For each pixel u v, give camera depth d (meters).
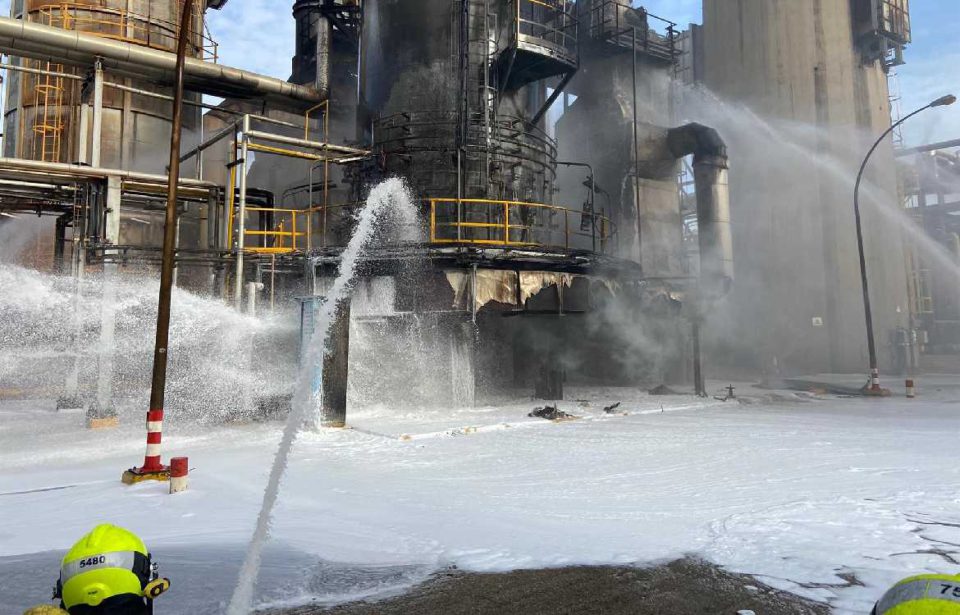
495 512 7.56
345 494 8.54
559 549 6.12
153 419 9.80
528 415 17.78
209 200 21.59
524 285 20.05
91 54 21.78
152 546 6.16
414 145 23.12
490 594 5.02
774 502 7.85
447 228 22.50
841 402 21.95
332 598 4.93
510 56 23.22
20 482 9.55
